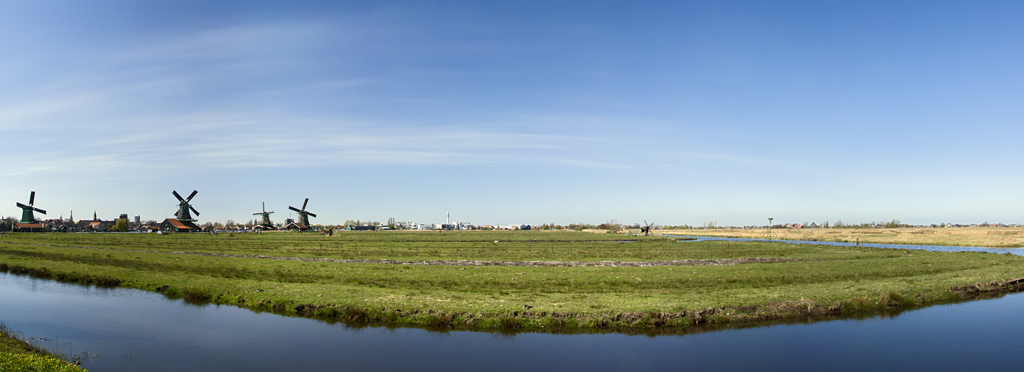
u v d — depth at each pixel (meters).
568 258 63.31
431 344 25.05
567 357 23.14
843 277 42.34
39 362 18.36
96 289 41.12
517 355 23.41
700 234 185.12
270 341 25.66
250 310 32.50
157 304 34.72
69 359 22.59
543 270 46.56
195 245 91.81
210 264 53.88
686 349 24.23
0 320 30.19
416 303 30.95
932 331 27.39
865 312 31.22
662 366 22.05
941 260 57.47
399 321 28.64
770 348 24.39
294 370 21.52
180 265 53.19
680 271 45.50
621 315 28.25
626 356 23.25
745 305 30.27
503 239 124.31
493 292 35.12
